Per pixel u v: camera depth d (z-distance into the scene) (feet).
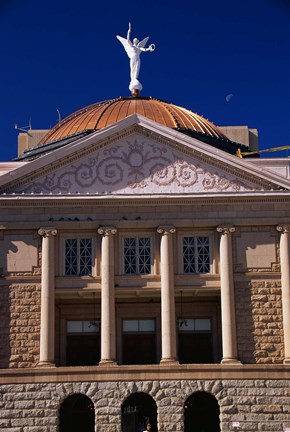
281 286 168.66
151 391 161.27
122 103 221.87
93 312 179.63
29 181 170.91
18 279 168.04
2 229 168.86
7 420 159.63
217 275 169.37
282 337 167.02
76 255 170.40
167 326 164.86
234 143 224.33
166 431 159.53
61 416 172.86
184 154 172.65
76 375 161.68
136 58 231.30
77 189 170.60
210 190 171.22
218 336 179.52
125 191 170.81
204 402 177.06
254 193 169.68
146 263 170.19
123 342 179.93
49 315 165.07
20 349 165.58
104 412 160.15
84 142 170.81
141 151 172.65
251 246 169.99
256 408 160.86
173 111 220.23
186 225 169.48
